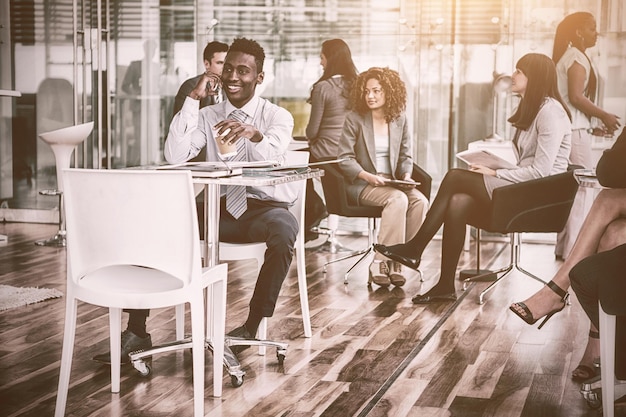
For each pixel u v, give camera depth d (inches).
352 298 188.1
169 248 102.0
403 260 185.5
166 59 294.0
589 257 104.7
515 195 175.0
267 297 134.2
